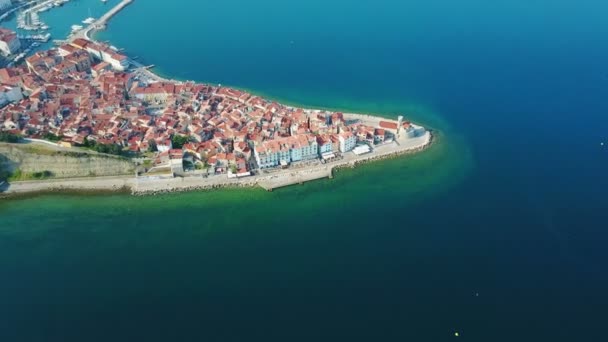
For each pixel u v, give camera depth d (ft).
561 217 630.74
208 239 603.26
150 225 631.97
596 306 503.61
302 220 637.30
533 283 529.45
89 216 648.79
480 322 484.33
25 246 593.42
